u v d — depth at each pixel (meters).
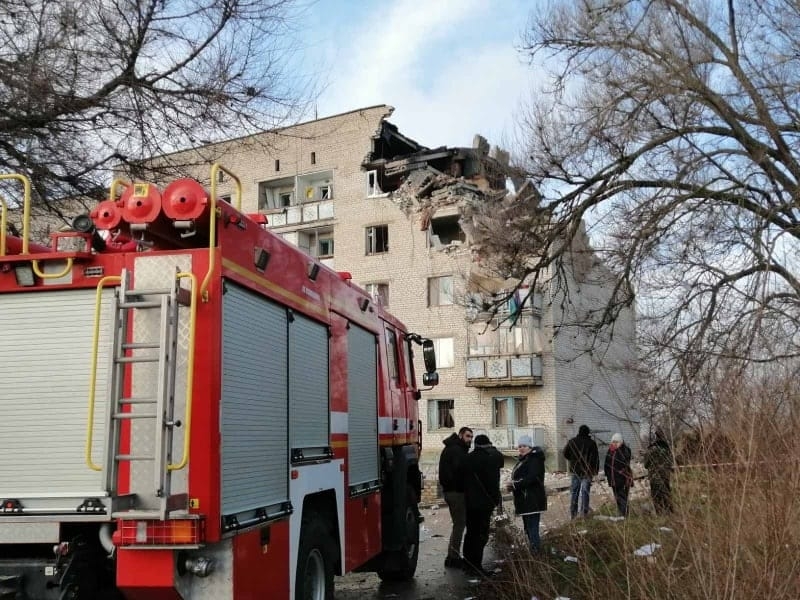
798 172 12.29
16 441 4.91
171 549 4.46
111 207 4.96
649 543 6.05
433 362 10.64
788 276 11.01
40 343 4.99
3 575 4.66
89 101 9.20
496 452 10.38
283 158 41.97
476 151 15.34
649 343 11.73
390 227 38.59
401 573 9.74
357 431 7.77
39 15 8.93
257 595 5.09
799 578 5.02
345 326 7.60
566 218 13.77
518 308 15.39
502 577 8.24
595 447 11.77
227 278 5.00
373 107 40.22
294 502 5.90
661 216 12.31
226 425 4.82
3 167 9.27
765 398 5.57
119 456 4.49
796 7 12.30
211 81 9.75
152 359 4.52
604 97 13.09
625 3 12.67
